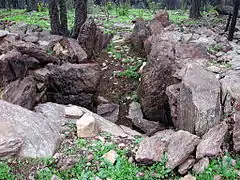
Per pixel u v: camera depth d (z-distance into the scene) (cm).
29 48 750
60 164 463
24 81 684
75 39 1088
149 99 734
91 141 535
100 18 1602
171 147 488
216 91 566
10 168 439
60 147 516
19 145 464
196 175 454
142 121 733
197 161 472
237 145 489
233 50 935
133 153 504
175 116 628
